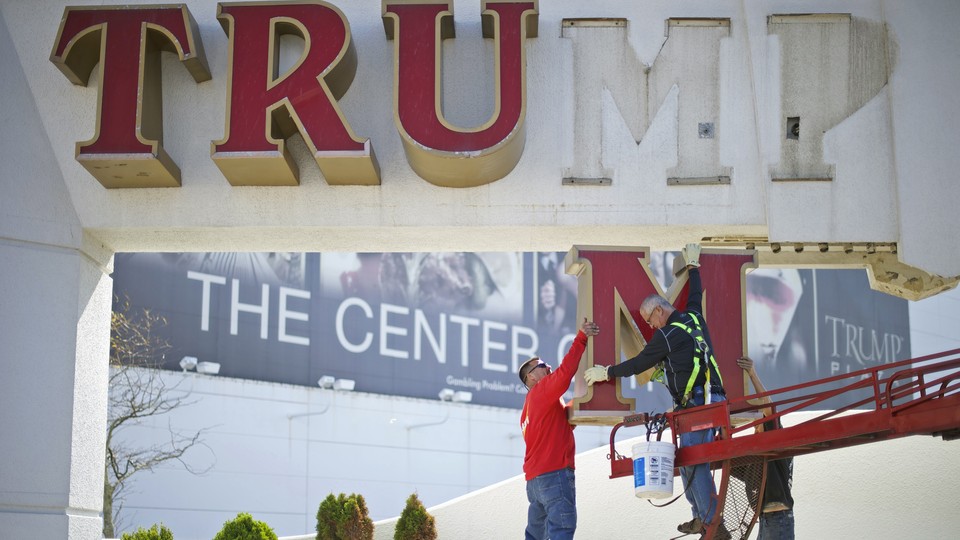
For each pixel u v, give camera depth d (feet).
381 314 202.18
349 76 52.11
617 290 49.47
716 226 51.96
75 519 50.47
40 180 52.16
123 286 168.45
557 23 53.36
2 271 51.11
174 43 50.90
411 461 199.82
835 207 51.39
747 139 52.47
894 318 262.88
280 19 50.98
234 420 178.70
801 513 62.59
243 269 184.96
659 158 52.31
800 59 52.65
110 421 149.89
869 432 39.11
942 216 50.88
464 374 210.79
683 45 53.26
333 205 51.90
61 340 51.44
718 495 41.98
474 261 216.74
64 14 51.19
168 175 50.88
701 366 43.60
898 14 52.75
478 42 52.95
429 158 49.21
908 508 61.57
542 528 48.16
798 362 245.04
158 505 168.45
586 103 52.70
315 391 190.08
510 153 50.14
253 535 67.82
